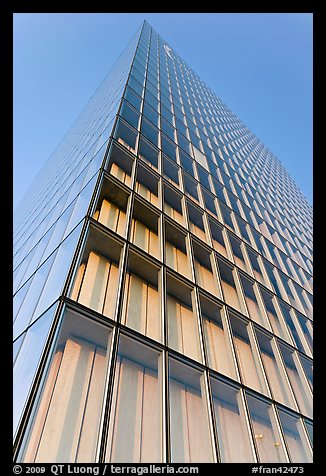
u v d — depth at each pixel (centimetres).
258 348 1099
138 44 3416
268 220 2611
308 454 842
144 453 564
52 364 562
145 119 1938
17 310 907
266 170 4616
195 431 676
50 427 491
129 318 808
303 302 1797
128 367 687
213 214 1778
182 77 4300
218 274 1287
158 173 1541
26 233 1912
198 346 899
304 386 1150
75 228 904
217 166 2572
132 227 1112
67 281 685
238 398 844
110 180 1132
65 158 2541
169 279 1026
